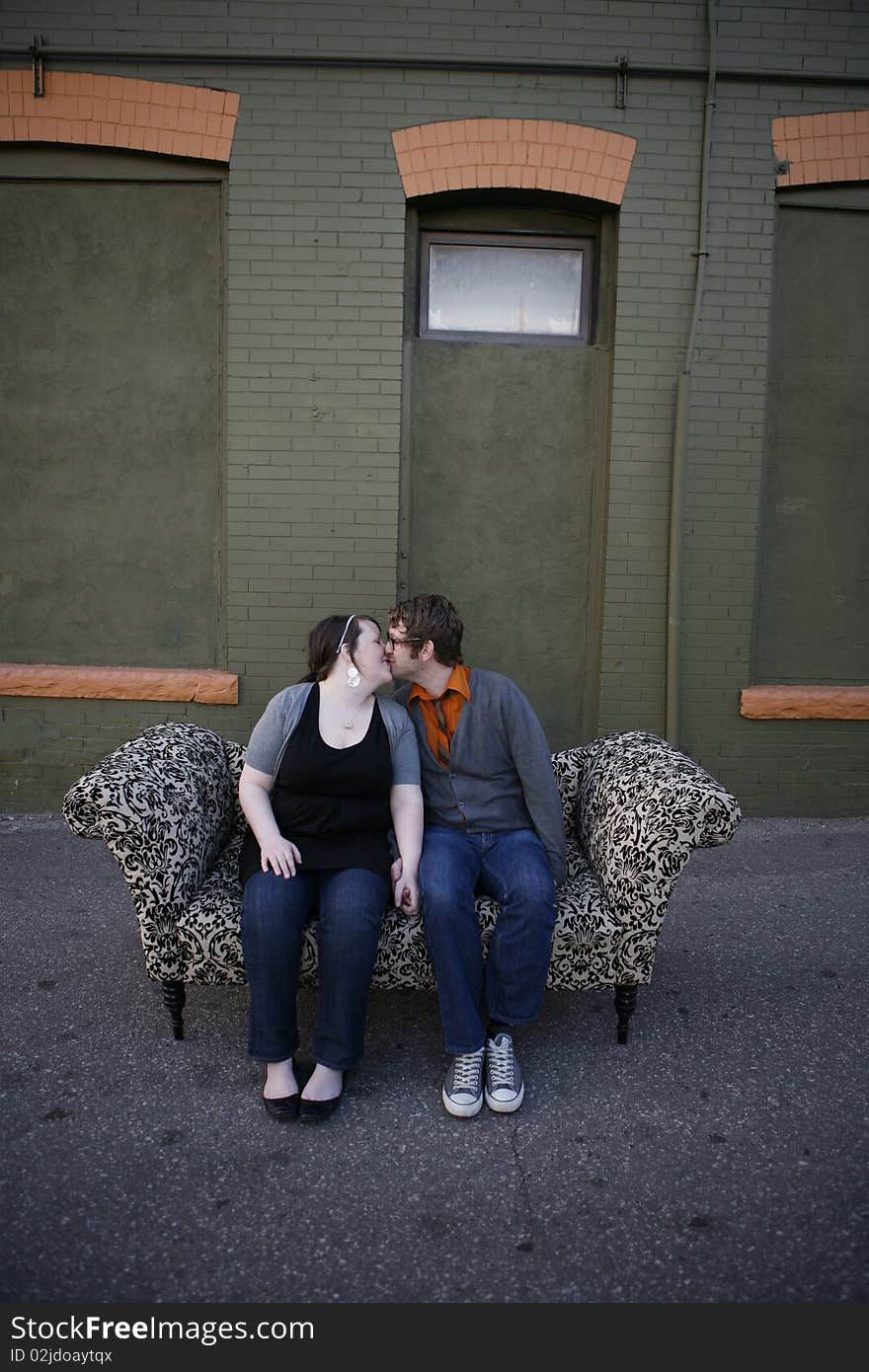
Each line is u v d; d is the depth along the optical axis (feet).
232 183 14.48
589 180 14.62
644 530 15.33
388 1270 6.49
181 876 8.51
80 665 15.66
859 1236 6.83
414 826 8.80
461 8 14.29
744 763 15.79
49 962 10.77
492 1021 8.54
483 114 14.47
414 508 15.65
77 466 15.35
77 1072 8.71
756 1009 10.02
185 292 15.05
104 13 14.17
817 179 14.75
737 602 15.44
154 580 15.53
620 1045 9.30
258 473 14.94
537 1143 7.84
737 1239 6.80
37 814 15.58
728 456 15.16
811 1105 8.39
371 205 14.53
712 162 14.65
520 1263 6.56
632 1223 6.95
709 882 13.44
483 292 15.60
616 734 10.60
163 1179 7.36
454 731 9.15
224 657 15.61
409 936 8.41
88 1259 6.54
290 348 14.74
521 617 15.92
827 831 15.38
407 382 15.35
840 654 15.98
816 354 15.44
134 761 8.83
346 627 8.86
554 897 8.43
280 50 14.26
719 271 14.85
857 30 14.49
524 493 15.71
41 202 14.90
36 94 14.28
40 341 15.14
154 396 15.23
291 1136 7.88
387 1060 9.02
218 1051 9.09
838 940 11.68
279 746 8.75
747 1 14.35
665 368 15.06
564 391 15.57
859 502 15.74
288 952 8.00
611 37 14.42
